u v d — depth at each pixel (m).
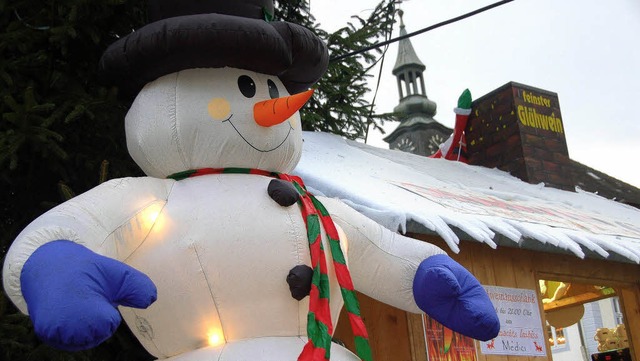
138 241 3.40
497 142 8.84
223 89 3.69
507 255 6.00
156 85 3.79
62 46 5.00
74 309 2.70
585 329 18.28
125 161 5.41
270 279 3.40
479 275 5.75
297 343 3.40
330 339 3.37
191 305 3.35
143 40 3.63
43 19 5.05
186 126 3.61
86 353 4.74
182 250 3.36
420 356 5.02
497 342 5.59
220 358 3.28
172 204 3.50
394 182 5.90
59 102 5.07
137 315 3.48
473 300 3.71
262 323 3.39
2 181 5.16
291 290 3.40
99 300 2.79
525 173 8.49
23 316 4.27
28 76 5.17
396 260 3.92
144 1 5.39
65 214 3.19
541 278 6.27
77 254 2.93
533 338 5.87
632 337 7.07
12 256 2.99
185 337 3.39
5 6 5.02
